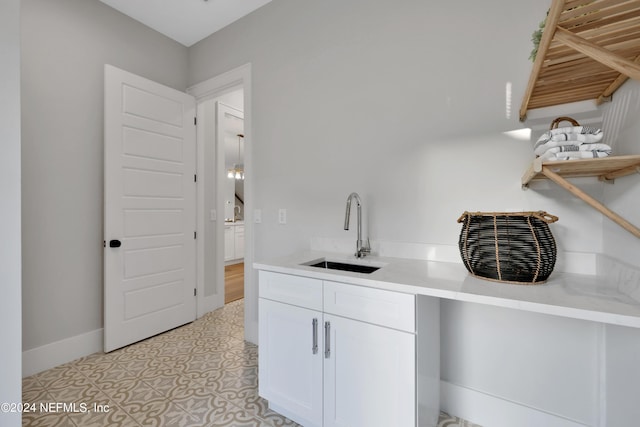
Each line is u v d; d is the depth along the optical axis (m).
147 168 2.47
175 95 2.70
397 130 1.76
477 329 1.51
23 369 1.91
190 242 2.84
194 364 2.06
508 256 1.16
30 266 1.96
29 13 1.94
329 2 2.02
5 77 1.17
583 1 0.74
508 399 1.44
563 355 1.33
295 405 1.44
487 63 1.50
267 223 2.33
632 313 0.84
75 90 2.17
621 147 1.12
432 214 1.65
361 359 1.25
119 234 2.29
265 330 1.56
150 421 1.49
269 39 2.31
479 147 1.52
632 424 1.06
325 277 1.34
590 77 1.12
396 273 1.34
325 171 2.04
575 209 1.33
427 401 1.29
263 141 2.35
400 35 1.74
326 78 2.03
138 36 2.54
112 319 2.25
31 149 1.96
